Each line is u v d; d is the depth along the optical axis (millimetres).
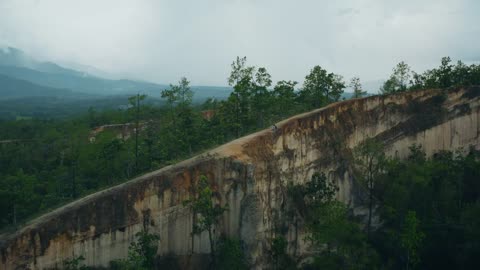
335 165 68188
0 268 40281
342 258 54062
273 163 57562
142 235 46250
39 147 94000
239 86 72875
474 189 74188
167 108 92812
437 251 61781
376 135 75812
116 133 97938
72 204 46469
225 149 55375
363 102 75125
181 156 66938
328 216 56125
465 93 85688
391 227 67000
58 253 43500
